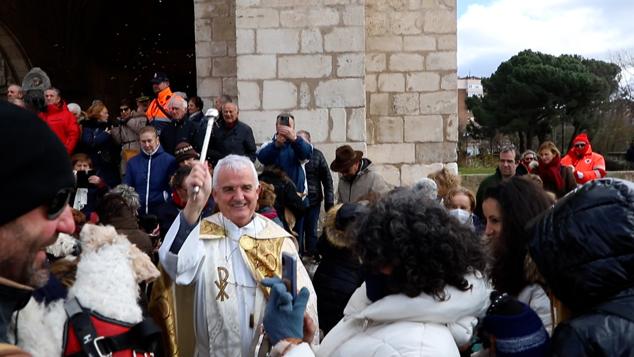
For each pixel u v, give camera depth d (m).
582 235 1.86
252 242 3.18
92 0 18.48
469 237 2.18
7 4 15.91
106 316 1.88
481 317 2.22
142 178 6.62
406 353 2.01
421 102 9.92
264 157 7.13
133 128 9.03
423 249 2.07
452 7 9.84
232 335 3.03
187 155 6.54
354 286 3.97
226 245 3.17
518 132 36.19
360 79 8.41
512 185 2.83
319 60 8.44
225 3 10.41
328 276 4.02
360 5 8.38
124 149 8.91
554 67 34.81
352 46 8.41
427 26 9.88
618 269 1.82
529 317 2.05
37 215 1.60
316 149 7.89
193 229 3.02
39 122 1.61
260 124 8.48
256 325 3.04
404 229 2.10
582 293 1.87
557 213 1.95
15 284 1.58
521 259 2.73
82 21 18.42
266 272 3.12
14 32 16.25
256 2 8.43
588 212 1.88
